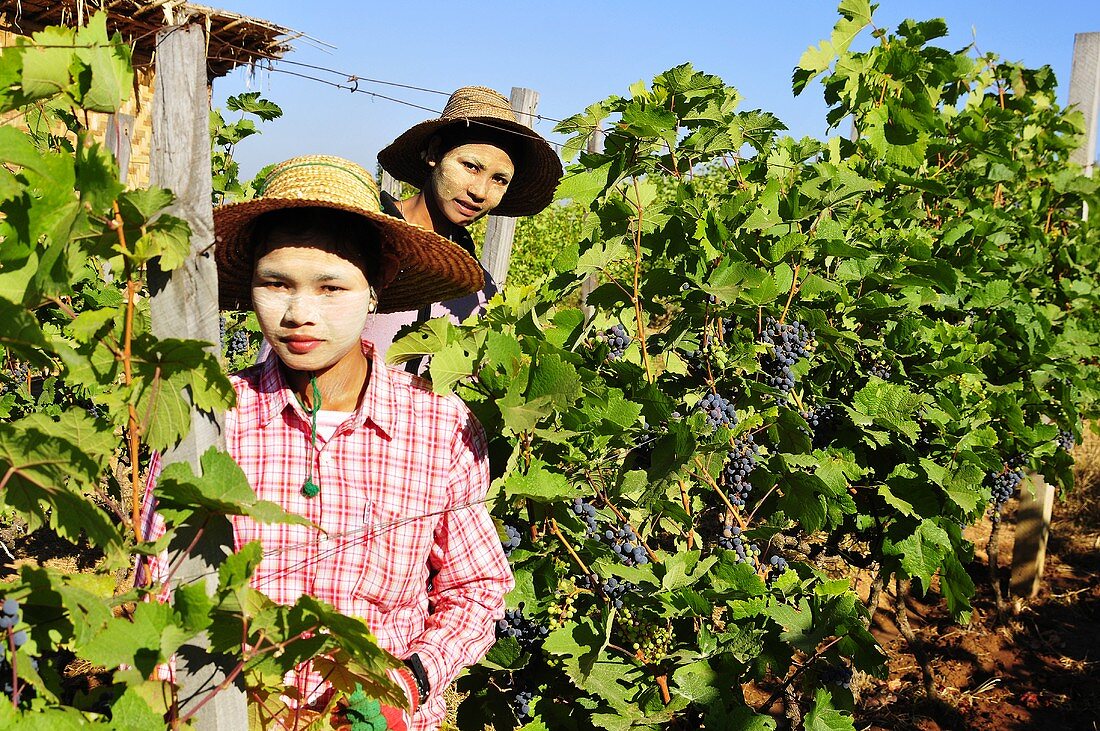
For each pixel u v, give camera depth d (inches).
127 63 50.9
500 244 219.1
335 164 72.6
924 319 151.9
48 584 47.5
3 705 45.7
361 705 64.1
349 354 74.0
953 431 139.6
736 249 124.6
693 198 124.8
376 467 73.6
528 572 107.1
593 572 107.0
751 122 136.6
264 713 62.9
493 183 137.5
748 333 124.4
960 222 190.9
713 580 105.9
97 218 49.5
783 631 102.7
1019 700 199.2
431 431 76.6
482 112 132.6
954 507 137.3
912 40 170.9
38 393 214.8
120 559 50.8
